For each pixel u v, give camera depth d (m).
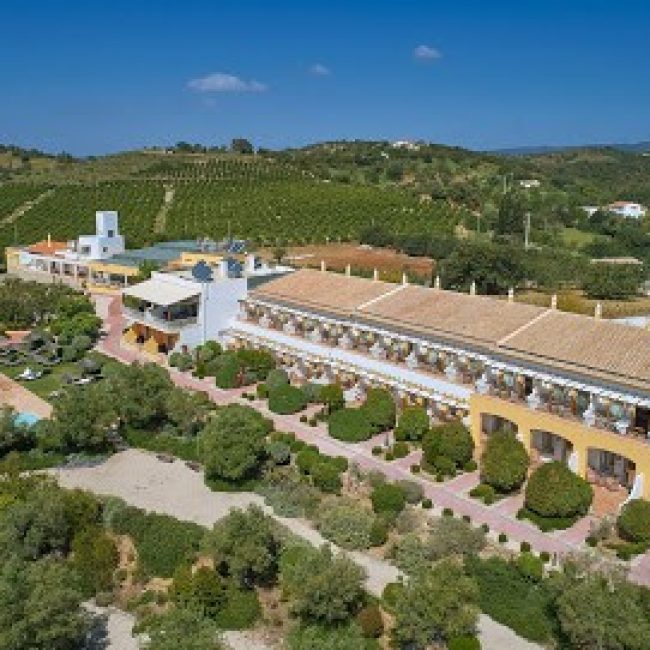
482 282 130.88
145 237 170.62
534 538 51.81
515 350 62.72
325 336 81.38
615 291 138.75
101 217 141.50
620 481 58.84
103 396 68.19
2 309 106.62
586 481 55.34
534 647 42.50
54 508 50.91
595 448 56.91
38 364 90.81
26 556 49.34
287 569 46.44
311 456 61.78
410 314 73.19
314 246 181.38
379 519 53.56
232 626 45.19
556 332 63.50
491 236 190.12
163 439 68.19
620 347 59.09
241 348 88.00
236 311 93.31
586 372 57.91
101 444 67.56
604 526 51.66
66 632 41.28
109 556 50.00
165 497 59.44
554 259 150.12
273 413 74.38
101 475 63.28
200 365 86.06
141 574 49.50
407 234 180.75
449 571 43.12
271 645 43.72
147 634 44.31
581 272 143.12
